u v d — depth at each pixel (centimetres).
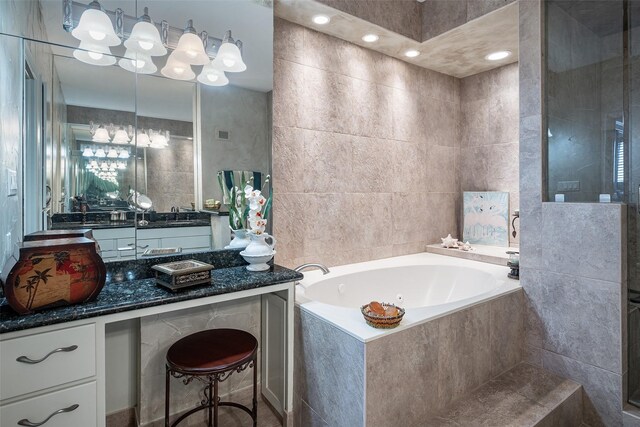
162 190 190
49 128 160
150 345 187
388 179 309
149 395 187
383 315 164
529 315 230
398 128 314
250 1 216
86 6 168
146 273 186
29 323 120
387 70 305
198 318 202
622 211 190
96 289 144
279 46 244
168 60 191
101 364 135
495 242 330
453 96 357
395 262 297
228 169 212
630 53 193
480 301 202
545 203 221
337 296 251
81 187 168
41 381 123
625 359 192
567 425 192
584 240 204
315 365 180
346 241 284
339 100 275
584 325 204
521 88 230
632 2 193
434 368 177
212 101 206
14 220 150
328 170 271
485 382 206
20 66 151
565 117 214
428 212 340
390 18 262
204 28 201
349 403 159
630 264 194
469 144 357
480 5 244
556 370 217
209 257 205
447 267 291
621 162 196
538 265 225
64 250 136
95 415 134
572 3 211
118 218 178
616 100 197
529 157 228
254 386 182
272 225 240
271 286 183
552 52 218
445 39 276
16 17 150
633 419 187
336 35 270
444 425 169
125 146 179
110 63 175
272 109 229
